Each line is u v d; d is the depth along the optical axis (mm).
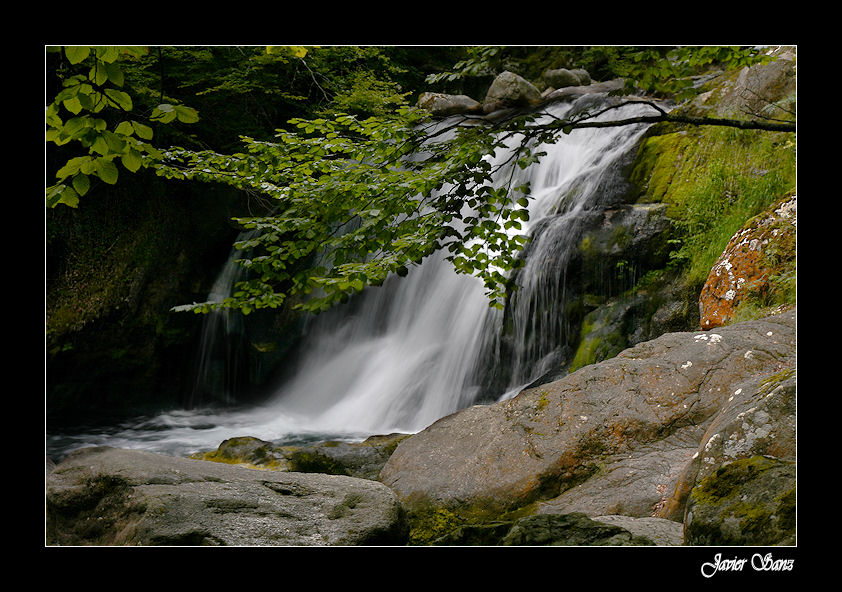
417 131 4090
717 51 3678
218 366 14398
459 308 11555
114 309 13305
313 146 4199
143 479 3809
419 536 5055
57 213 13094
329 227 4102
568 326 9609
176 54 12508
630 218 9523
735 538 2846
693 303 8617
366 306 13531
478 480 5270
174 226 14148
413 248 3734
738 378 5441
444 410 10883
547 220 10367
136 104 12703
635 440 5289
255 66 13156
